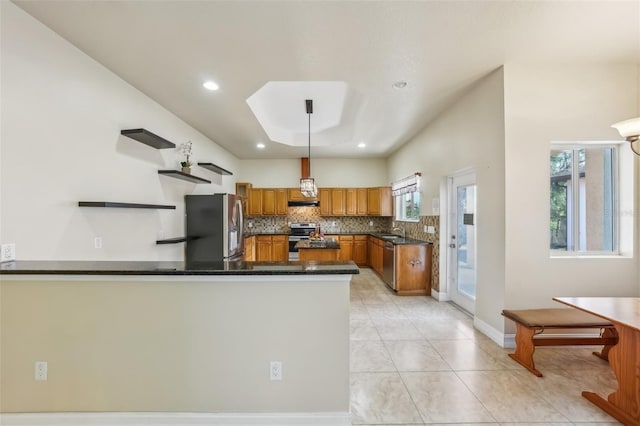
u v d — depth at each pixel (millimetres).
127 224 2955
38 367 1757
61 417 1759
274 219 7680
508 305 2803
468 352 2738
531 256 2811
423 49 2488
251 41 2328
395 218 6871
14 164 1879
